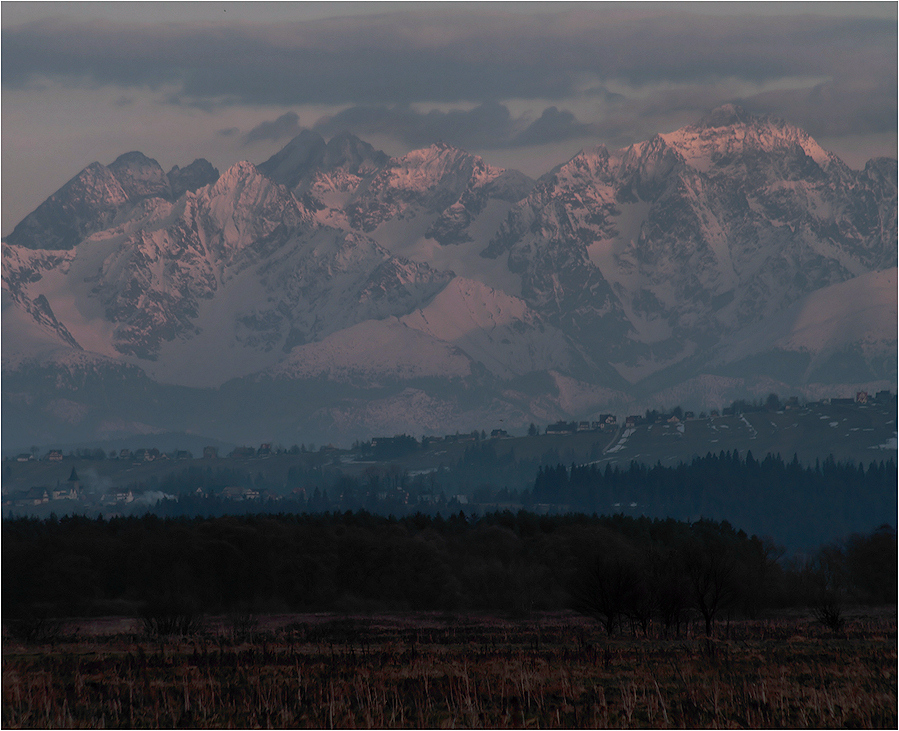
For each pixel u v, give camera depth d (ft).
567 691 556.51
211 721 496.64
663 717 503.61
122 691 554.87
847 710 514.27
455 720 497.46
